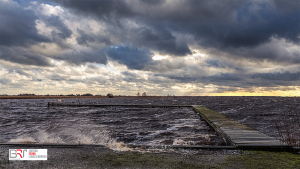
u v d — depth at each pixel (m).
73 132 12.16
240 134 8.57
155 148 5.93
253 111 33.34
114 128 14.12
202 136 11.00
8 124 15.75
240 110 35.88
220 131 10.14
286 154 5.35
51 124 15.74
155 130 13.33
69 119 19.83
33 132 12.02
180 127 14.64
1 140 9.71
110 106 41.97
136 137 10.84
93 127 14.41
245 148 5.96
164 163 4.50
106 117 22.20
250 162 4.62
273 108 41.47
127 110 33.31
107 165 4.33
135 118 21.08
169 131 12.73
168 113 27.39
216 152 5.54
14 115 24.33
